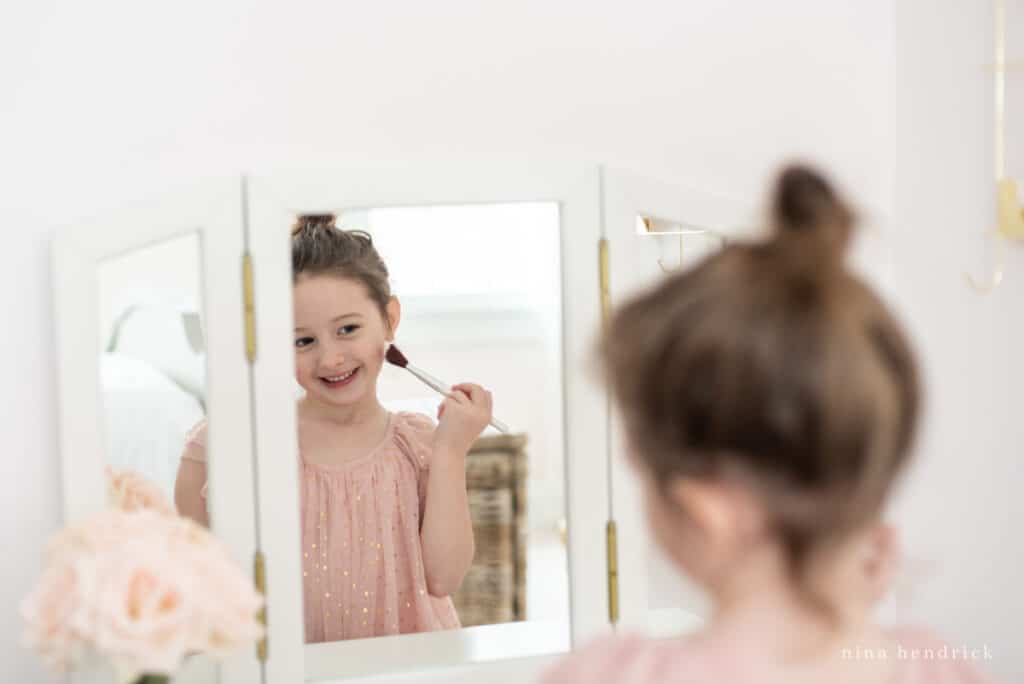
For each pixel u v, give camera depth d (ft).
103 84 2.89
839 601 1.83
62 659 2.40
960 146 3.53
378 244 3.85
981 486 3.60
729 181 3.36
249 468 3.02
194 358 3.00
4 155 2.85
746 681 1.85
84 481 2.90
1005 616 3.58
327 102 3.04
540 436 3.53
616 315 1.91
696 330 1.71
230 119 2.98
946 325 3.54
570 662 2.11
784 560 1.81
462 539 4.13
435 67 3.11
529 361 3.54
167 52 2.93
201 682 3.01
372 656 3.26
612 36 3.23
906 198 3.50
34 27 2.85
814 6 3.41
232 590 2.42
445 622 4.21
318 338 3.91
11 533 2.91
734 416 1.66
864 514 1.73
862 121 3.47
